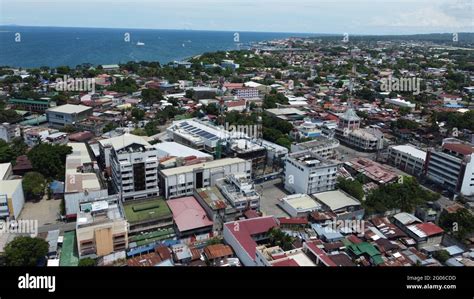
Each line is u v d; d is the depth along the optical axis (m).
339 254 92.00
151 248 98.88
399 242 105.00
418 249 104.12
